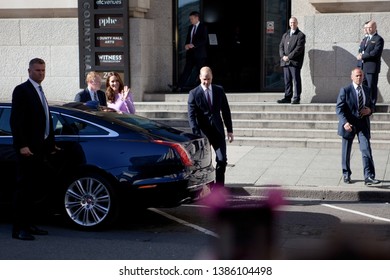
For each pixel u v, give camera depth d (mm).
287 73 15633
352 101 10898
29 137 8133
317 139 14461
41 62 8234
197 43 16844
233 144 14695
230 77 18109
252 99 16672
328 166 12484
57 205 8727
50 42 17219
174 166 8453
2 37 17406
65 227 8859
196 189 8758
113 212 8508
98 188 8555
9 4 17141
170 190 8398
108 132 8648
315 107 15312
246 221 9250
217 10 18016
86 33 16719
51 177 8633
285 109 15461
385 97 15641
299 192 10766
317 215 9570
